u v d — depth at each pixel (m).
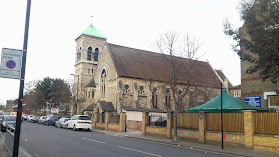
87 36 66.12
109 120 36.00
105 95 50.28
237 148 17.66
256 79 23.84
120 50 51.78
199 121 21.03
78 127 32.62
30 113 99.44
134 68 49.03
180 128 23.12
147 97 48.28
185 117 22.98
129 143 19.08
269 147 16.00
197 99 42.94
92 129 36.34
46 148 15.02
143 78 46.91
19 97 9.54
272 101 22.42
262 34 14.15
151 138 24.33
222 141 17.50
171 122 24.23
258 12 14.86
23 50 9.72
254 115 17.12
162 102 48.81
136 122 36.81
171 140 22.50
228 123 19.00
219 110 21.50
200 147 18.19
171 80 24.09
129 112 42.16
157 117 31.30
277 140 15.64
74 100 55.06
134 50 53.75
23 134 24.39
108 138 22.81
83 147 15.57
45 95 74.94
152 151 14.91
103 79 52.69
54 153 13.22
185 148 17.95
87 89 57.03
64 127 37.56
